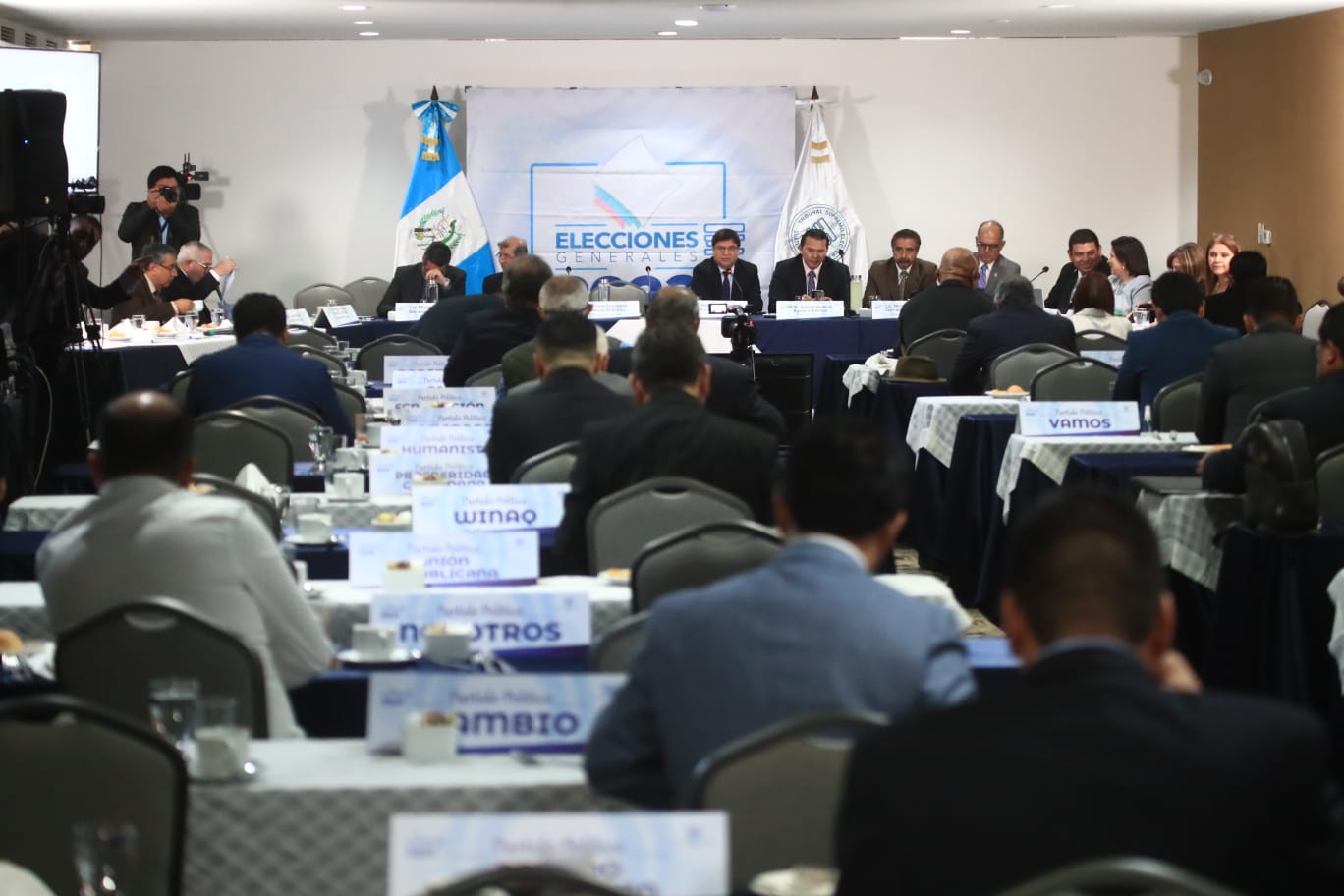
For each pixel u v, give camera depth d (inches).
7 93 308.8
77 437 333.1
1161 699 66.7
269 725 122.6
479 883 70.0
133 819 96.0
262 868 100.1
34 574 185.8
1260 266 399.5
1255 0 464.4
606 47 557.9
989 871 63.3
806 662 90.4
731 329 381.7
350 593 155.1
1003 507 261.4
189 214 517.7
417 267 489.4
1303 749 66.5
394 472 209.5
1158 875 59.1
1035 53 562.3
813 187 553.0
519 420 198.1
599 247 557.6
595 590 154.3
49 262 327.0
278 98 556.4
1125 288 474.3
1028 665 69.5
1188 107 565.6
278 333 264.7
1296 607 178.7
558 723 108.2
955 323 392.2
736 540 142.9
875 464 95.1
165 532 126.9
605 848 79.1
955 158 565.6
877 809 65.5
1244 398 237.3
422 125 545.6
